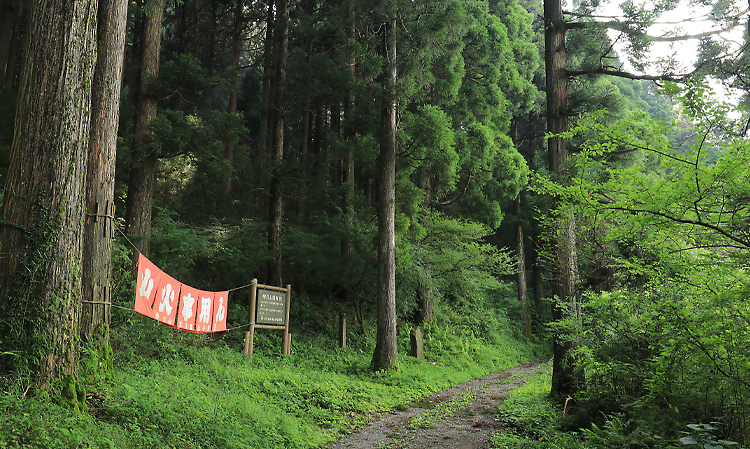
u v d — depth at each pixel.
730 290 3.84
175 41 21.30
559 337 7.14
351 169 16.08
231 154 14.52
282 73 14.16
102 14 6.93
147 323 8.98
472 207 21.27
